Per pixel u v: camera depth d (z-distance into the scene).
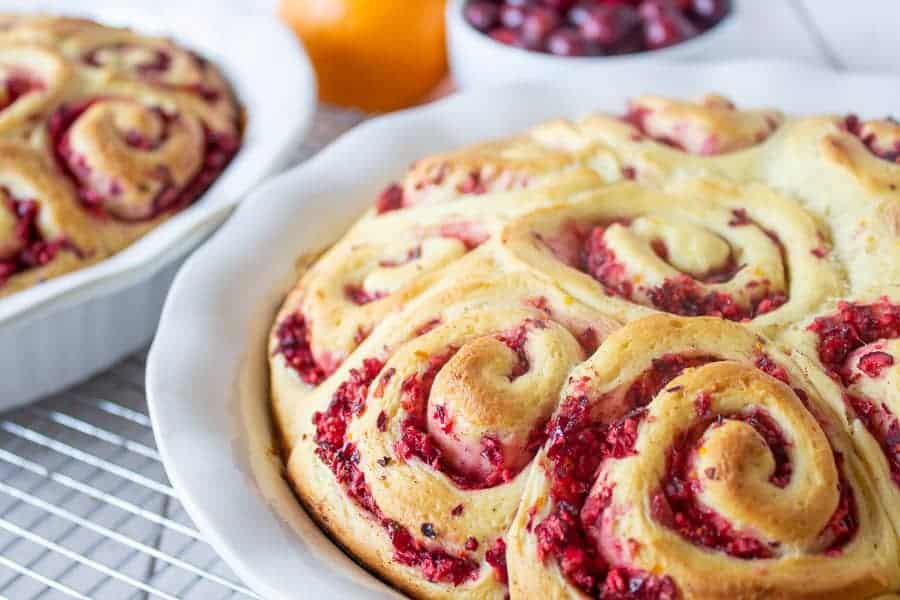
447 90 0.87
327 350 0.64
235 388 0.64
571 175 0.66
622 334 0.60
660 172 0.67
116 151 0.74
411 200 0.68
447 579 0.59
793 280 0.63
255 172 0.73
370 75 0.84
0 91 0.76
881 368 0.60
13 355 0.69
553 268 0.63
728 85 0.74
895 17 0.88
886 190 0.65
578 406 0.59
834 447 0.59
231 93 0.81
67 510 0.68
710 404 0.58
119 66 0.79
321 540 0.60
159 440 0.61
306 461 0.62
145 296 0.71
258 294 0.67
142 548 0.65
